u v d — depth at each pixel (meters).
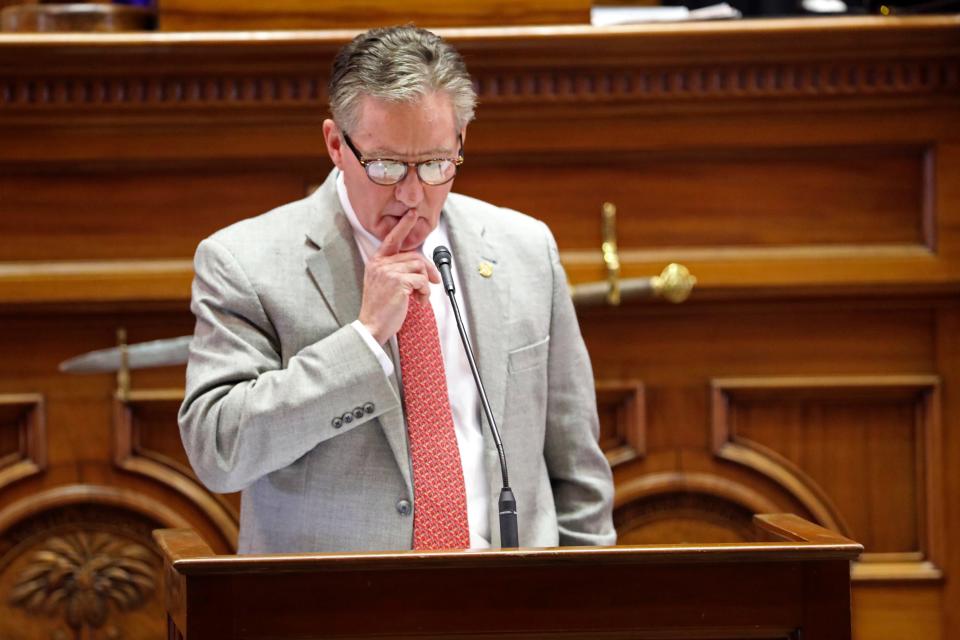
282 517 8.19
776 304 12.74
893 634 12.74
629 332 12.77
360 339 7.75
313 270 8.29
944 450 12.77
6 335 12.45
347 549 8.06
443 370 8.27
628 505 12.85
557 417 8.89
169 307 12.48
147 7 12.73
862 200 12.73
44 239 12.39
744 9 13.28
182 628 6.66
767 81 12.38
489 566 6.69
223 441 7.75
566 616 6.74
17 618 12.52
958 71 12.45
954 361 12.78
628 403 12.77
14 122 12.14
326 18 12.34
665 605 6.80
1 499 12.42
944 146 12.62
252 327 8.23
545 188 12.66
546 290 8.84
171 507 12.61
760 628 6.86
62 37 11.75
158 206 12.46
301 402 7.64
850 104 12.49
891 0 12.84
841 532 12.80
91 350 12.54
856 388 12.73
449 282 7.96
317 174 12.57
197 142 12.34
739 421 12.85
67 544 12.58
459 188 12.63
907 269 12.61
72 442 12.51
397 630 6.65
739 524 12.87
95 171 12.41
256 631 6.59
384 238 8.15
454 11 12.40
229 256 8.33
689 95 12.37
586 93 12.34
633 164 12.68
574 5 12.43
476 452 8.34
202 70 12.05
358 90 7.71
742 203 12.70
